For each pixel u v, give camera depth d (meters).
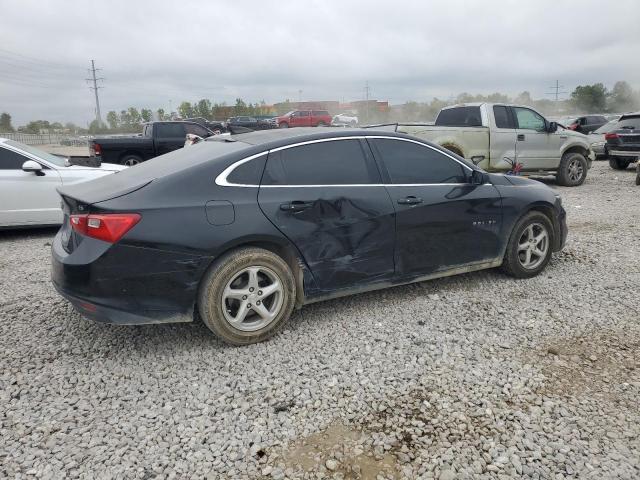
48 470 2.48
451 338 3.83
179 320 3.54
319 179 3.93
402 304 4.51
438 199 4.39
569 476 2.41
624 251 6.15
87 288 3.31
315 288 3.96
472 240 4.66
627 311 4.30
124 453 2.62
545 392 3.09
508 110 11.16
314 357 3.57
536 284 4.97
